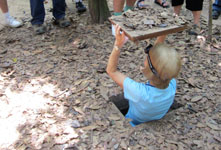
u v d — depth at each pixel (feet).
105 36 12.48
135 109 6.80
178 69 5.52
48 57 10.77
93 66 10.05
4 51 11.22
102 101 8.06
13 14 15.66
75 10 16.03
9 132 6.91
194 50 11.26
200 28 13.32
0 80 9.24
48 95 8.41
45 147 6.42
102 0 13.48
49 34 12.75
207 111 7.63
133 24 6.05
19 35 12.78
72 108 7.79
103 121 7.20
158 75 5.58
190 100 8.16
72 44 11.77
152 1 18.45
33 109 7.77
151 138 6.59
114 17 6.60
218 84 8.92
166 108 6.75
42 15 12.88
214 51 11.17
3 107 7.88
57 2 12.78
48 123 7.20
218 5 14.96
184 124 7.09
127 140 6.54
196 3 12.35
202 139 6.61
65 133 6.82
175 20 6.35
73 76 9.44
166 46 5.61
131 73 9.62
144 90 6.07
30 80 9.23
